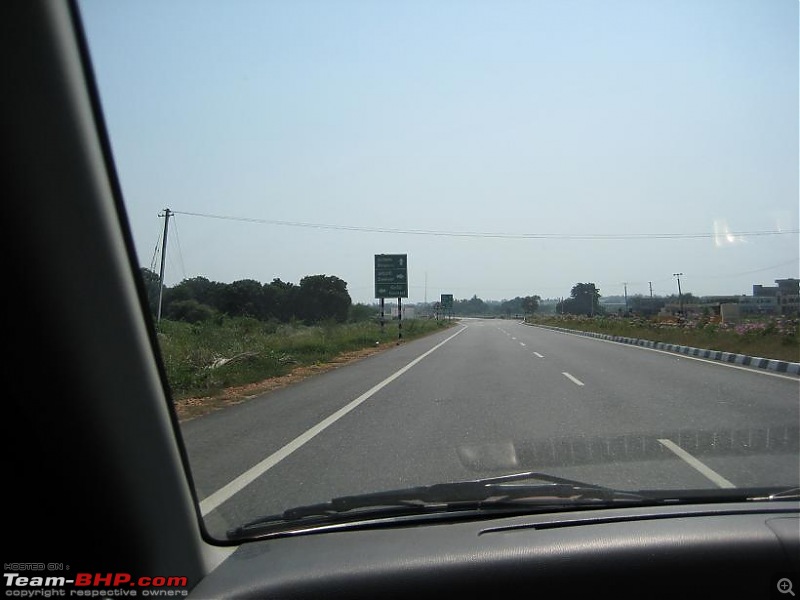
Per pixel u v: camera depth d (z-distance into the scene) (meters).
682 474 6.58
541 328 62.81
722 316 41.31
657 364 19.86
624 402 11.91
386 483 6.50
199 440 9.28
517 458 7.34
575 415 10.47
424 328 57.88
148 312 4.00
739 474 6.59
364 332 39.81
